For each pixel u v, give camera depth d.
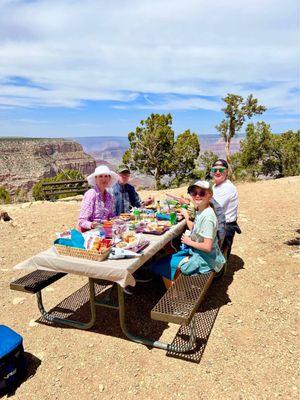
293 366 2.90
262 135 26.11
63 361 3.05
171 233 3.76
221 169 4.30
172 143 28.66
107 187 4.32
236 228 4.40
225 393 2.64
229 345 3.20
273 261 4.93
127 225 3.89
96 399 2.64
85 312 3.82
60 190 11.91
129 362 3.01
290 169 23.41
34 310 3.89
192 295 2.95
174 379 2.80
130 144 29.92
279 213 7.40
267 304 3.86
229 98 26.48
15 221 7.29
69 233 3.40
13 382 2.75
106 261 2.96
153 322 3.58
